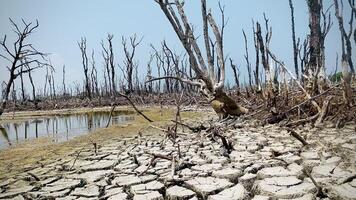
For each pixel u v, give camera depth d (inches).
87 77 1905.8
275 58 447.5
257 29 612.7
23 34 733.3
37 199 196.5
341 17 371.2
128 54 1782.7
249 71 1120.2
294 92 466.9
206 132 362.9
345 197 151.3
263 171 202.5
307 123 373.4
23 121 1040.8
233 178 203.2
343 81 371.6
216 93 471.2
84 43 1889.8
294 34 820.6
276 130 360.5
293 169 202.8
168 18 491.5
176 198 179.9
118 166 258.2
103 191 201.0
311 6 454.6
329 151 238.1
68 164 288.5
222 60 480.4
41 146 453.7
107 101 1774.1
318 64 435.2
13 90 1774.1
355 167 195.5
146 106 1429.6
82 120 948.6
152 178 215.2
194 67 486.3
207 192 179.5
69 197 193.8
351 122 349.7
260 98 542.3
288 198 162.7
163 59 1737.2
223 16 627.5
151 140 393.1
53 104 1856.5
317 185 160.9
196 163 239.1
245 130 382.6
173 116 781.9
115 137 467.5
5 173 279.4
